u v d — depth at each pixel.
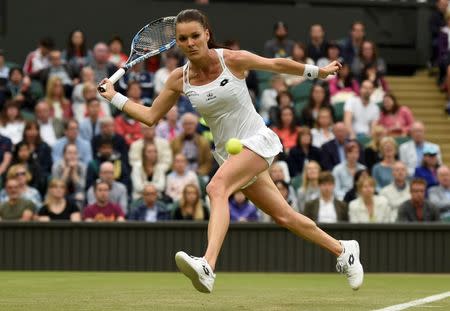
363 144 22.80
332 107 23.27
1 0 26.53
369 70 25.22
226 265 18.20
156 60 25.02
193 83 10.05
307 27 27.83
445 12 27.33
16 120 22.30
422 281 15.53
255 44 27.52
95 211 18.95
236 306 10.29
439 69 26.97
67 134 21.11
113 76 10.76
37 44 26.61
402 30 29.14
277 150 10.11
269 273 18.08
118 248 18.31
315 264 18.11
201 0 27.75
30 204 19.11
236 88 9.95
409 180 21.16
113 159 20.45
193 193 18.81
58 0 26.69
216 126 10.16
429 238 18.14
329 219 18.69
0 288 13.30
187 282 14.88
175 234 18.27
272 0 28.36
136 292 12.52
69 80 24.05
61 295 11.91
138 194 20.30
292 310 9.82
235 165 9.82
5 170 20.72
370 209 18.92
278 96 22.92
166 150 20.86
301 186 20.36
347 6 28.45
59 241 18.36
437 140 25.47
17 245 18.36
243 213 19.08
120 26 26.89
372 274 17.83
